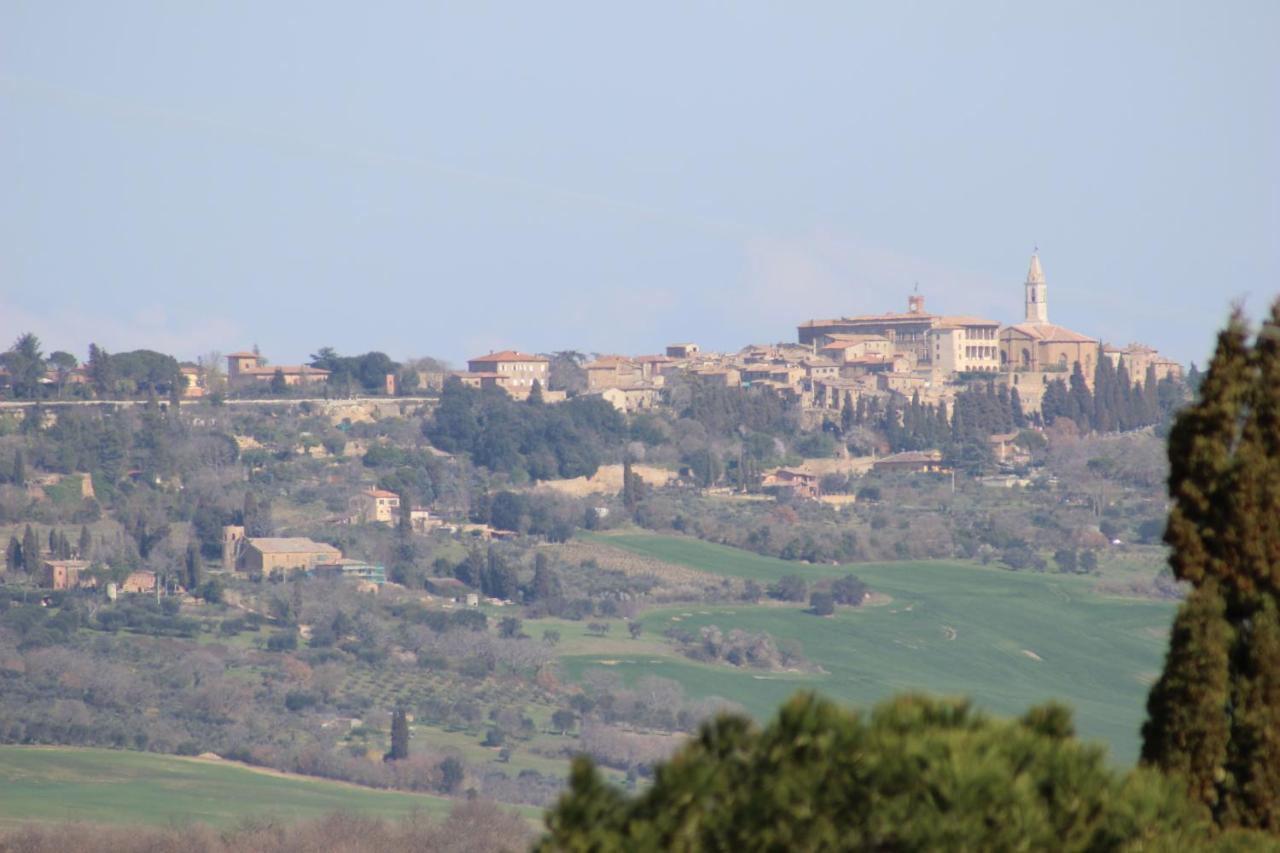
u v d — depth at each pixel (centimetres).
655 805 5275
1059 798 5412
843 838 5262
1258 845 5762
